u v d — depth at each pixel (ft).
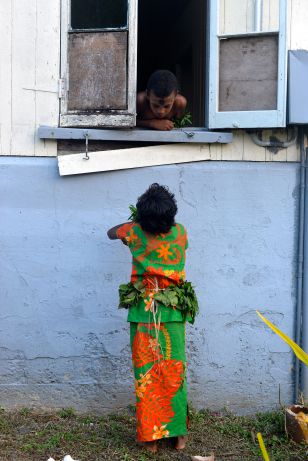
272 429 16.97
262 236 17.76
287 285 17.85
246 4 17.17
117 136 17.15
